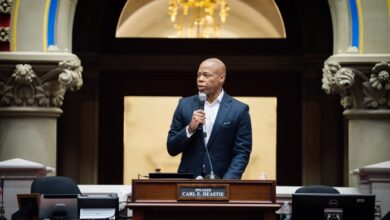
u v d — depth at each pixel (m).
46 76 24.06
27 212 17.03
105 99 31.86
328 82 24.41
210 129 17.22
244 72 31.83
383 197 22.02
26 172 22.09
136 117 31.91
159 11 31.59
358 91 24.39
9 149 24.17
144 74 31.89
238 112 17.23
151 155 31.84
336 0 24.61
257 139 31.86
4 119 24.25
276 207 14.75
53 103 24.38
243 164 17.05
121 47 31.61
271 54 31.58
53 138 24.62
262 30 31.64
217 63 17.19
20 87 24.00
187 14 31.55
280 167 31.75
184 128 16.83
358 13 24.47
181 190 14.82
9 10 24.22
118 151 31.80
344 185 30.83
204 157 17.08
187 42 31.58
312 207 15.70
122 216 18.36
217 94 17.38
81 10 31.16
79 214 16.70
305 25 31.23
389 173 21.97
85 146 31.28
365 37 24.47
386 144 24.42
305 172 31.25
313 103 31.34
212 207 14.72
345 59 23.98
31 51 24.31
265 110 31.94
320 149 31.30
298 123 31.83
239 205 14.75
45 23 24.39
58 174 31.17
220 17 31.56
